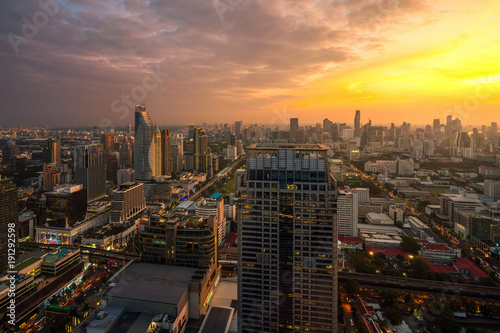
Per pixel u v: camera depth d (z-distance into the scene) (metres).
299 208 147.75
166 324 172.12
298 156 161.00
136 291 190.12
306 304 147.62
